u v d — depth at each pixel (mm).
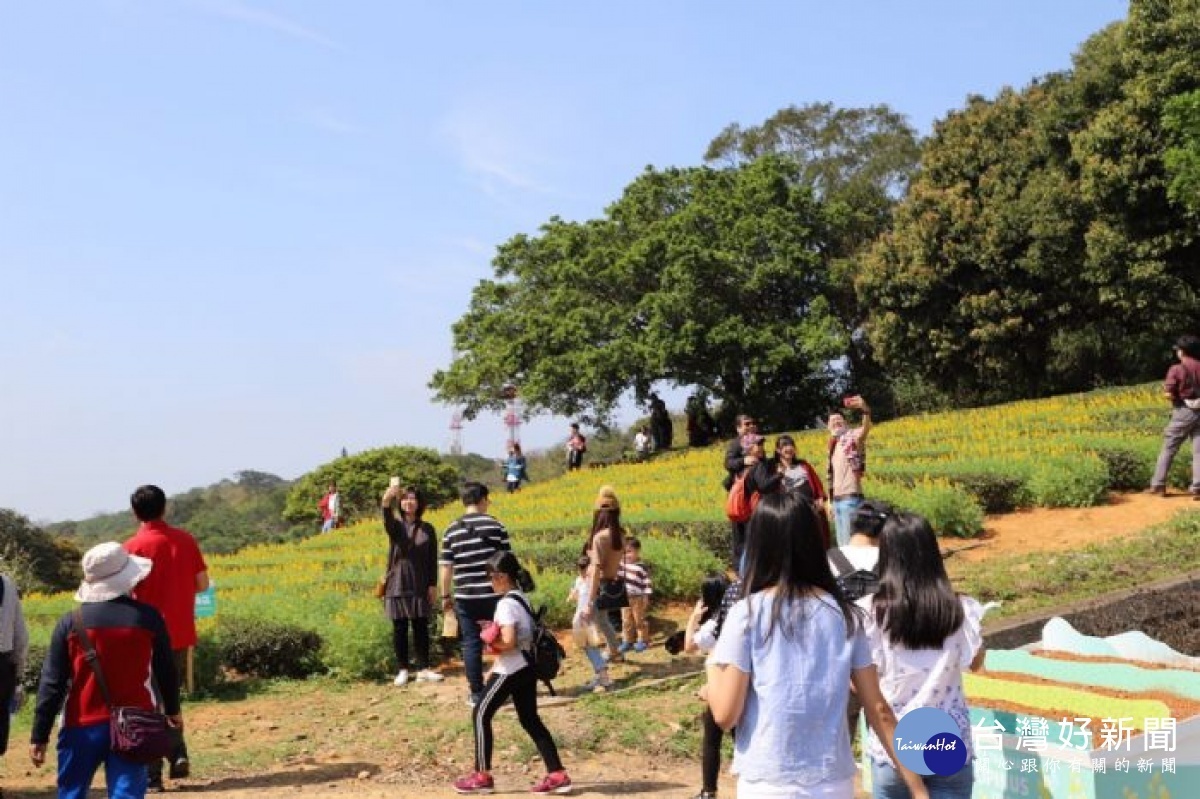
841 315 46219
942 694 5277
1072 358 40844
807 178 51125
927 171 40781
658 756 9531
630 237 46719
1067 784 6238
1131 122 33156
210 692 12977
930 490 18656
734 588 6793
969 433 26562
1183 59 32344
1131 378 40531
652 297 42312
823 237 46531
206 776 9242
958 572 15242
